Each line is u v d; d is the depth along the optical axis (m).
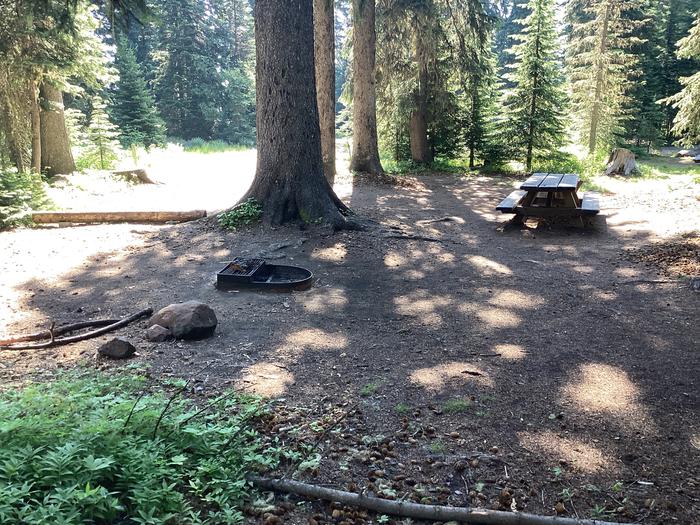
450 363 4.81
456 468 3.23
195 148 35.19
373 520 2.78
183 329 5.31
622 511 2.85
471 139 21.98
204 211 11.26
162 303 6.50
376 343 5.32
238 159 27.05
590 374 4.55
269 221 9.95
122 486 2.62
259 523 2.68
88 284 7.24
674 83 31.34
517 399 4.11
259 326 5.76
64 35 13.41
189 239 9.52
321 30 15.49
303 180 10.20
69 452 2.56
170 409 3.53
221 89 45.00
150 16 10.52
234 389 4.24
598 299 6.60
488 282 7.43
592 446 3.48
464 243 9.76
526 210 10.61
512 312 6.22
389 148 23.80
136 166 20.66
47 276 7.56
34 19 12.16
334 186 16.80
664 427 3.71
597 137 26.98
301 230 9.78
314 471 3.14
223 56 49.81
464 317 6.07
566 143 23.14
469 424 3.75
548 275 7.71
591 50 27.80
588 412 3.91
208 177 19.62
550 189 10.11
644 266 7.95
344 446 3.43
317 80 15.91
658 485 3.08
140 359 4.86
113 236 9.87
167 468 2.80
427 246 9.40
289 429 3.59
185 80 42.31
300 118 10.09
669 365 4.71
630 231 10.38
